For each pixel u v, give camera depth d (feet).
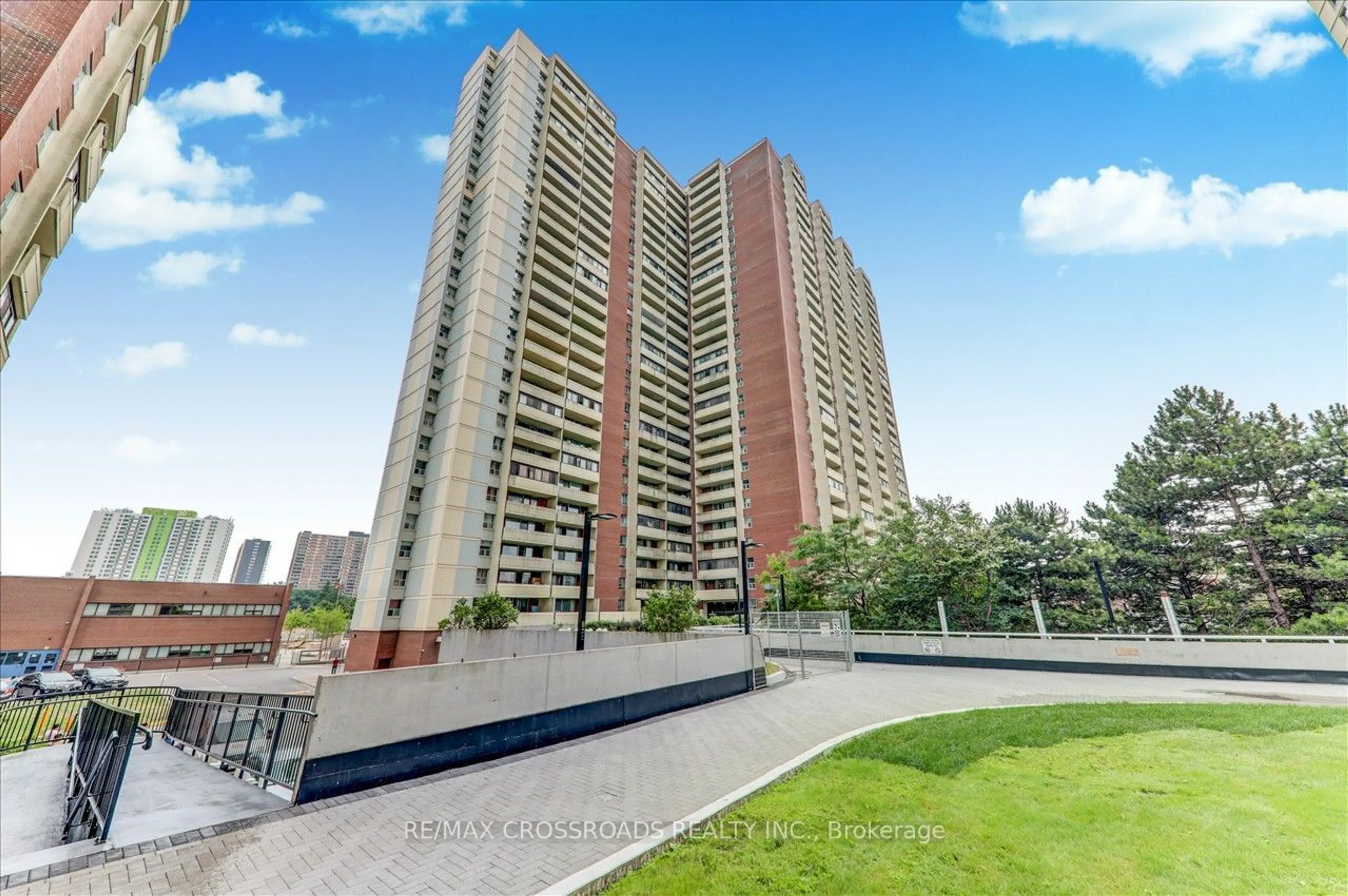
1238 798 21.56
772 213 215.51
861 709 44.62
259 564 505.66
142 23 41.11
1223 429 88.99
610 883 16.67
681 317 232.32
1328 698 45.57
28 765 38.42
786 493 176.14
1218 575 89.66
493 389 140.05
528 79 176.55
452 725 29.43
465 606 100.07
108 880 17.22
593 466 165.58
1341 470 76.54
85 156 39.42
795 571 119.65
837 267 265.75
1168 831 18.72
